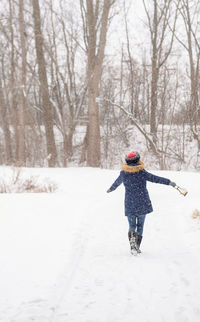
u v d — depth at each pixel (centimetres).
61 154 2695
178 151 2438
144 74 2838
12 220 652
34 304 326
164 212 741
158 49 2614
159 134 2862
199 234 554
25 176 1432
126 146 2833
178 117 2652
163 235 581
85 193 1034
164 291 360
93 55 2062
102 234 594
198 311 312
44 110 2305
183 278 392
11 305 324
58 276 395
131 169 496
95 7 2170
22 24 2162
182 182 1141
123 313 314
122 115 2933
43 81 2284
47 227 611
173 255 477
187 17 2670
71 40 2602
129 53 3084
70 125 2602
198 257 455
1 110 2898
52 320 300
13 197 869
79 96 2669
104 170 1711
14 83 2442
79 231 592
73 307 327
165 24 2512
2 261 442
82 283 386
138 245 492
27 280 384
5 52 2512
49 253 477
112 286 378
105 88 2970
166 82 2483
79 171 1656
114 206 826
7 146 2969
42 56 2255
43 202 816
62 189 1130
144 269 427
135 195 498
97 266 441
